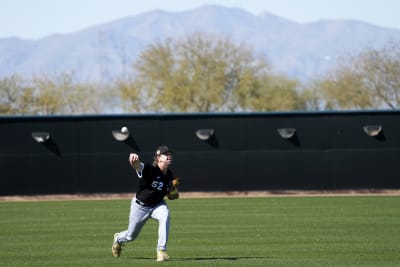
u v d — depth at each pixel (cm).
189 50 17688
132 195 8288
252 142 8362
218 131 8338
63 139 8256
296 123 8362
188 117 8319
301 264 3544
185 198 7988
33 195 8219
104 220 5825
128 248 4262
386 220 5641
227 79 17688
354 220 5644
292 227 5225
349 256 3881
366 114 8356
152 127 8300
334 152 8362
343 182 8362
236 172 8344
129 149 8288
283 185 8362
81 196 8250
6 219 5947
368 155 8356
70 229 5222
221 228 5203
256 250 4125
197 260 3703
